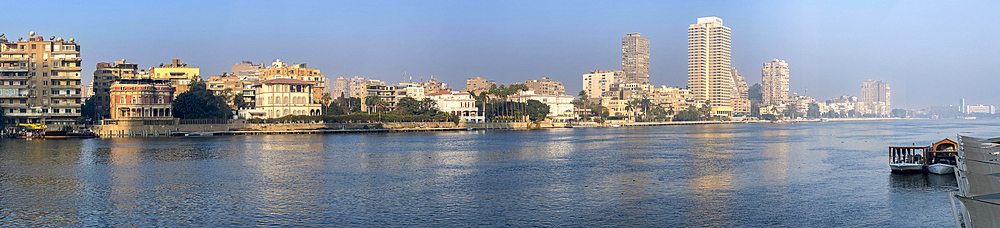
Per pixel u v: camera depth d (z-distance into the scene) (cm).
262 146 17588
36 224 7044
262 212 7625
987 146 7981
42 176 10725
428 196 8706
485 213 7531
